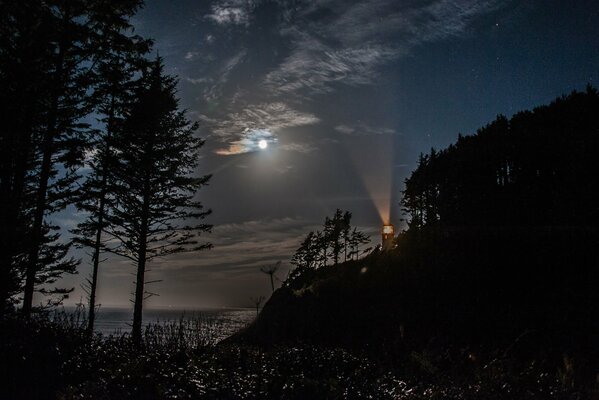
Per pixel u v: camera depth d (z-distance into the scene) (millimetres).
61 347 10977
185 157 30531
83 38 21516
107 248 27016
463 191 39906
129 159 28359
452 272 27531
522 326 18344
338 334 24078
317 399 7320
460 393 7777
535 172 35375
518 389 7758
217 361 10031
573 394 7395
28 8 20281
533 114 40906
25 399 7793
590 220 29953
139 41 23797
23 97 19562
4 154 18641
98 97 23719
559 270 24266
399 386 8391
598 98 37188
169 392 7086
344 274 33938
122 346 12695
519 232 30078
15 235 17625
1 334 11578
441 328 20203
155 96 28031
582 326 16859
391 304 26031
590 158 30859
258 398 7098
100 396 7129
